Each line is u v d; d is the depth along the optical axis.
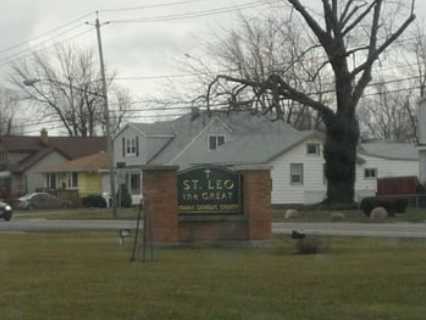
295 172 58.97
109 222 43.09
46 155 84.25
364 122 91.25
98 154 78.75
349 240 23.02
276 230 30.34
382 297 11.27
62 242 23.88
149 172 20.75
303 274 13.79
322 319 9.88
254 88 41.53
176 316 10.24
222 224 21.00
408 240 22.94
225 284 12.79
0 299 11.88
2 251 20.42
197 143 67.31
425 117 49.53
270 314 10.20
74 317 10.39
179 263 16.34
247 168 21.00
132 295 11.90
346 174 44.72
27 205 68.12
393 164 62.19
